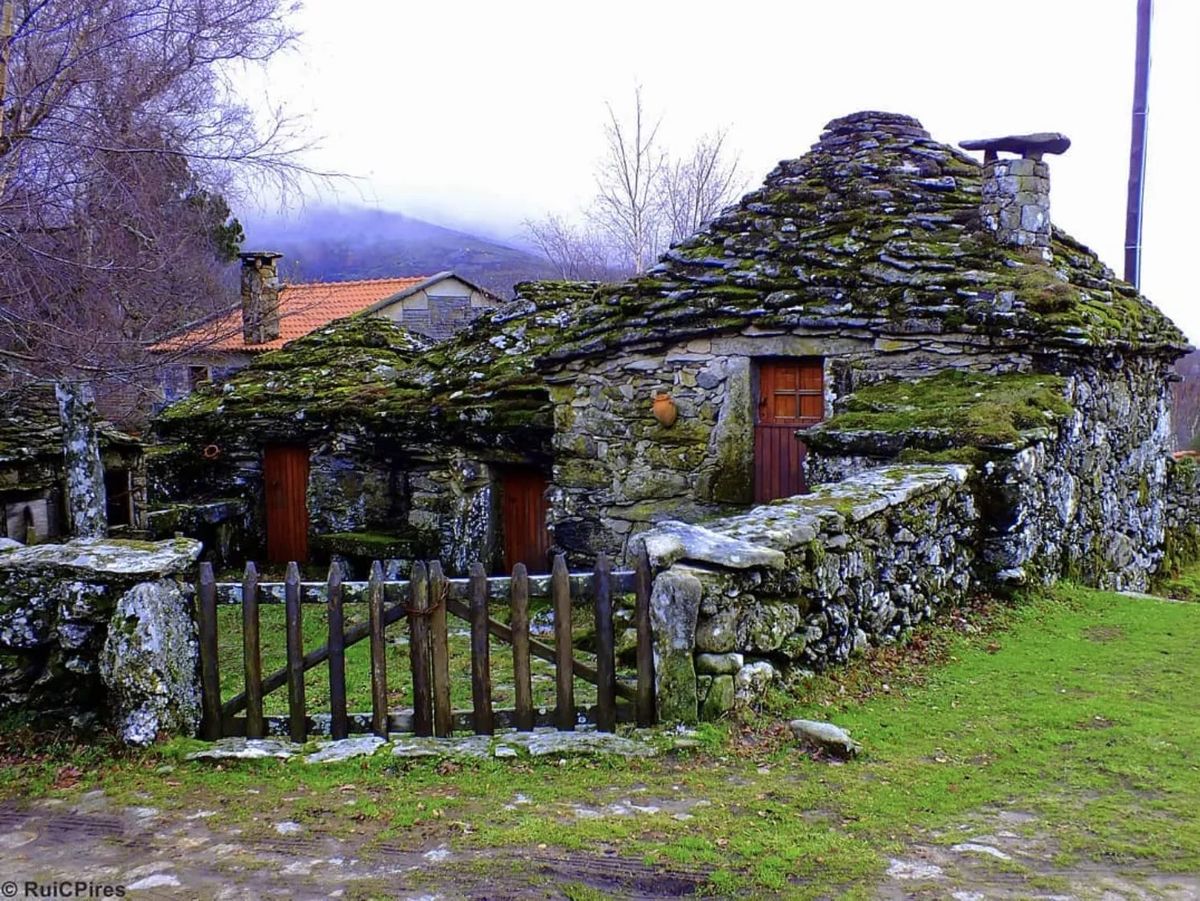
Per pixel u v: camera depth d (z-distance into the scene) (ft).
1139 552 35.96
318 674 22.47
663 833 12.23
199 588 15.75
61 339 25.72
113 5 25.44
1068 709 16.85
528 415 36.27
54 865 11.81
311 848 12.09
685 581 15.37
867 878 11.10
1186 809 12.87
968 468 23.84
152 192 26.66
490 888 11.03
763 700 16.15
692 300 31.96
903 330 29.14
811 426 29.40
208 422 46.14
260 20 27.25
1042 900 10.59
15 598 15.31
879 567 19.83
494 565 38.70
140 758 14.83
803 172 35.29
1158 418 38.96
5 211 24.23
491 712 15.60
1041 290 28.17
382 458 42.42
